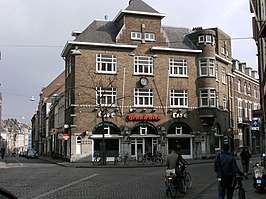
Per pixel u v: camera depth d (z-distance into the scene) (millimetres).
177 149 13211
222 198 9273
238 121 47719
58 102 51969
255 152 53406
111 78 37281
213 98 39875
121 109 37094
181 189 13102
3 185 16391
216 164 9398
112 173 23062
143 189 14805
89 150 35625
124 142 36625
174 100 39250
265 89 20141
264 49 20875
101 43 37250
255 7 23578
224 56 44531
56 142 52188
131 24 38719
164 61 39250
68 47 38219
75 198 12367
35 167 30203
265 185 13336
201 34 40531
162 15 39375
